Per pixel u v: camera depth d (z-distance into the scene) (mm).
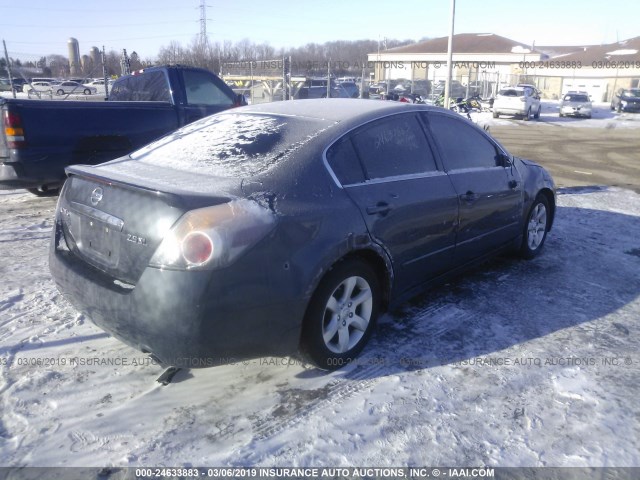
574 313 4188
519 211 4977
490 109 30719
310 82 22125
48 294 4324
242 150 3328
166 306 2621
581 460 2602
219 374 3277
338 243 3072
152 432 2748
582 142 17484
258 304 2766
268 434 2742
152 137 7336
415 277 3840
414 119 3992
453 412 2943
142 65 29344
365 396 3068
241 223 2713
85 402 2973
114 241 2893
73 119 6492
